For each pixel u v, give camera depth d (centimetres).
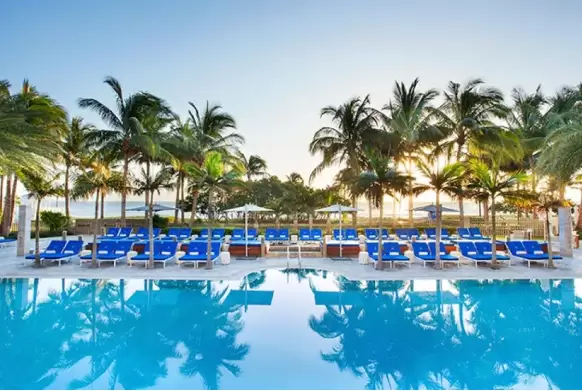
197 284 1180
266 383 537
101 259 1412
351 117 2411
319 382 540
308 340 715
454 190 1361
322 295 1058
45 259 1455
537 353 659
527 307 948
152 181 2289
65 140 2338
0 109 1359
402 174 1353
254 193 3356
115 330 779
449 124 2205
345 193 2650
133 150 2052
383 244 1461
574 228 2539
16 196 2723
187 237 2117
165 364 608
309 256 1722
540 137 2364
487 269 1375
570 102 2389
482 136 2145
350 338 728
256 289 1127
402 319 855
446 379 554
